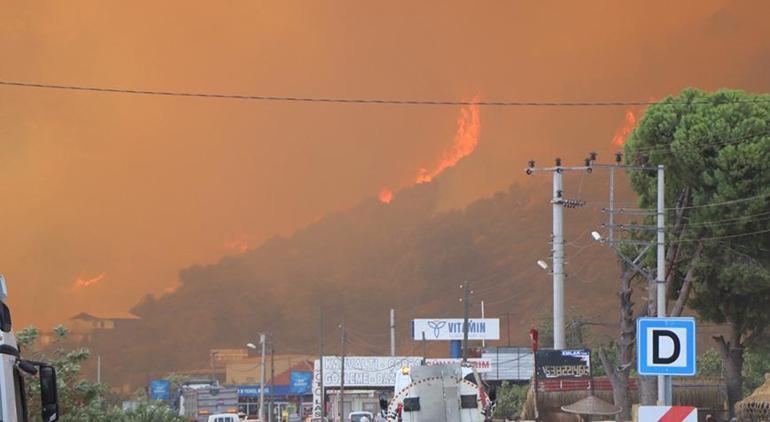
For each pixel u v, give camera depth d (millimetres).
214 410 172625
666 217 106625
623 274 101062
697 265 101688
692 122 104312
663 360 37031
